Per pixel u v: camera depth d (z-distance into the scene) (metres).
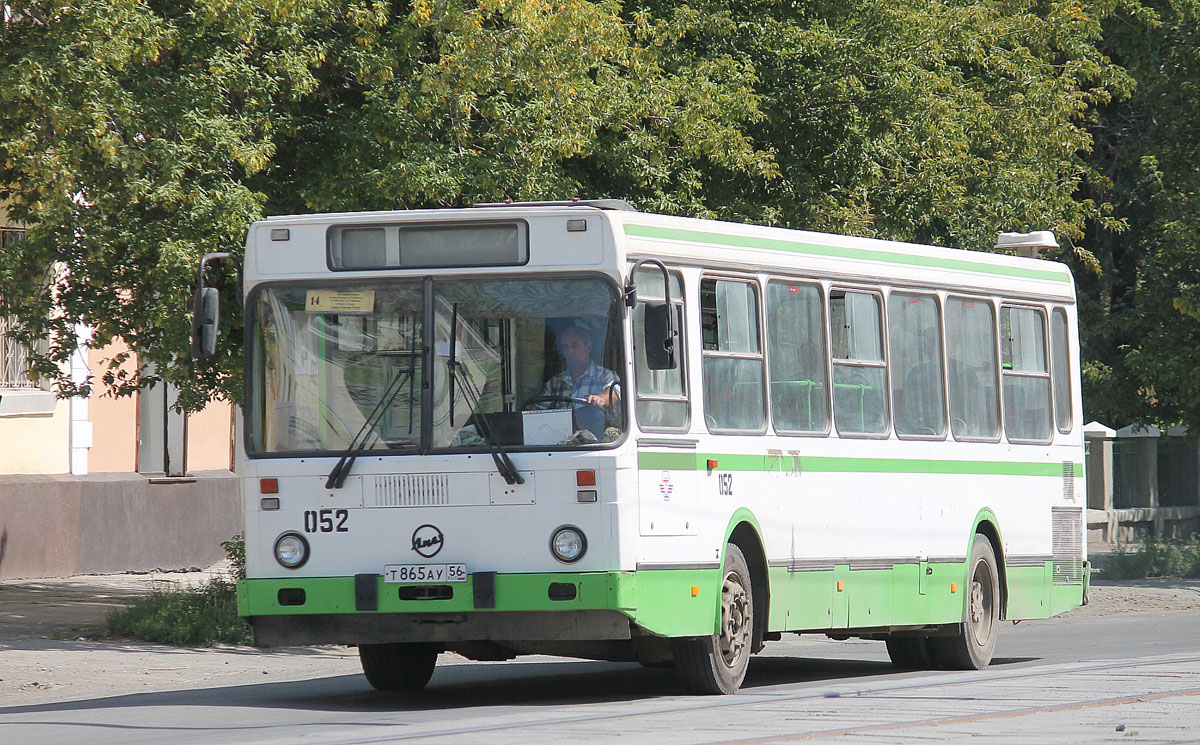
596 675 33.97
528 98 39.44
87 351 54.03
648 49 43.28
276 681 33.09
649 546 25.42
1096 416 84.25
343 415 25.55
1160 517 83.38
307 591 25.30
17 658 34.69
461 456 25.05
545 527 24.88
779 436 29.00
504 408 25.20
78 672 33.12
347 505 25.30
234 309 38.31
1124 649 38.56
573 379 25.17
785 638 45.72
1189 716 23.17
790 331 29.69
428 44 39.94
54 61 35.81
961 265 34.62
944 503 33.34
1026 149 54.41
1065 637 43.56
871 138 48.31
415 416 25.34
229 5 36.66
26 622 41.00
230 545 40.91
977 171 52.56
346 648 39.31
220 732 22.75
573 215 25.36
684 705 25.22
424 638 25.09
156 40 36.50
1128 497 83.50
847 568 30.52
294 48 37.97
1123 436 83.50
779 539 28.83
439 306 25.50
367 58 38.31
